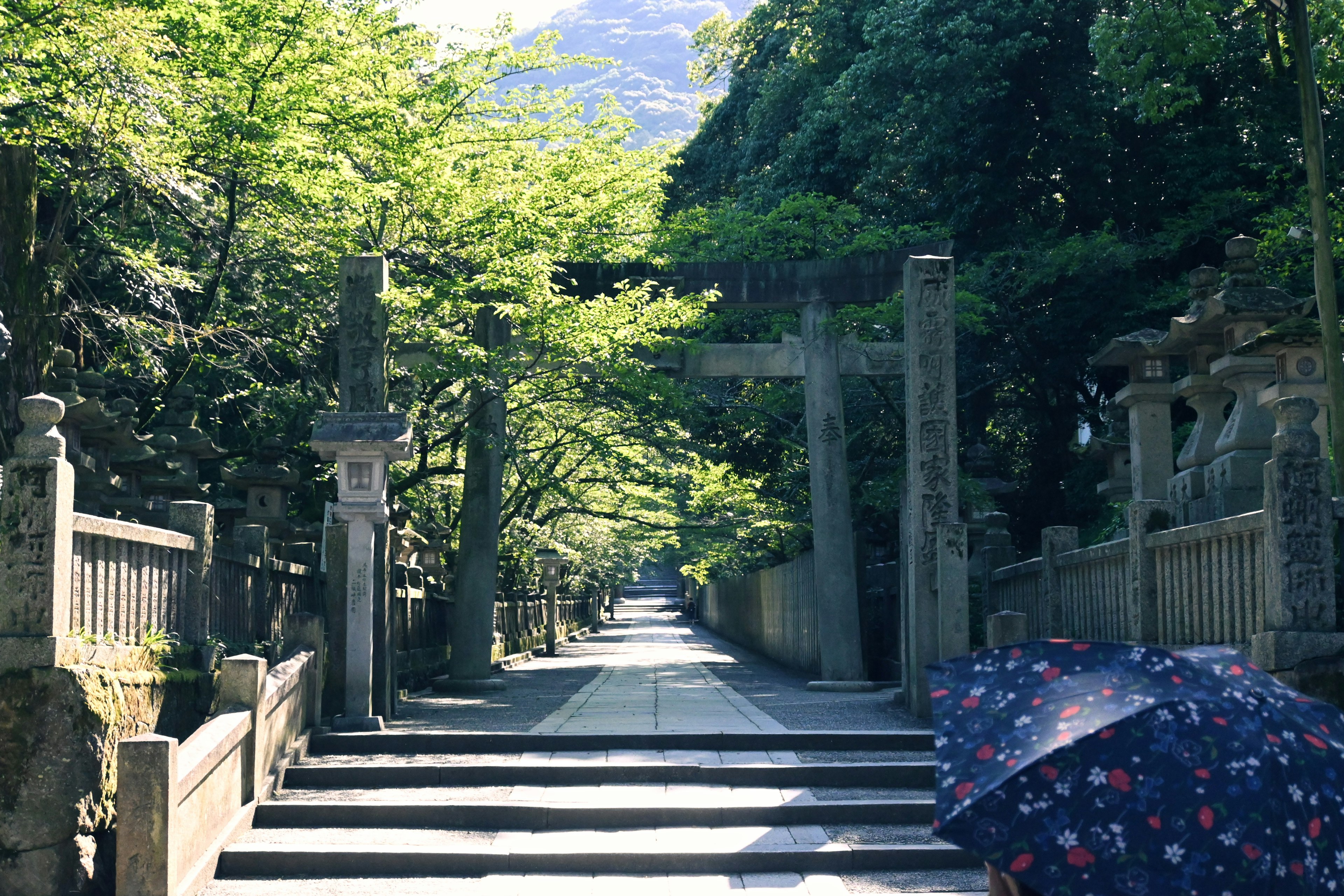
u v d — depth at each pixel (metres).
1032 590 10.86
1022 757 2.18
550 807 6.42
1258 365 8.36
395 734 8.13
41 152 10.34
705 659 22.89
